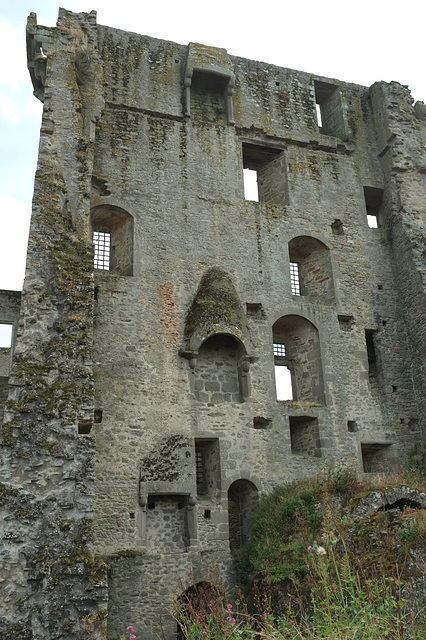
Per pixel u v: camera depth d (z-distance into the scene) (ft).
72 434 41.65
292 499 54.08
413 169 78.13
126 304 60.44
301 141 76.23
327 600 24.63
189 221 66.49
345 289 71.51
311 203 74.02
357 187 77.46
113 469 54.39
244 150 75.61
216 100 74.95
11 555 36.81
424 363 68.64
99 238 66.39
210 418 59.98
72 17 66.80
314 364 67.87
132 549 52.65
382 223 78.89
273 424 62.23
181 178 68.03
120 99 68.28
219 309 62.03
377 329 71.46
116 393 56.90
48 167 54.85
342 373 67.62
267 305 66.74
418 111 83.15
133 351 58.95
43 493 39.34
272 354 65.05
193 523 55.47
